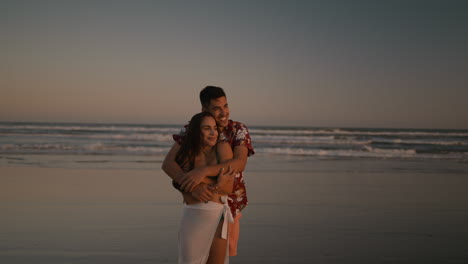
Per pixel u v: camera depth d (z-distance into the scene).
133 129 44.12
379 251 4.62
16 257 4.20
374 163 15.77
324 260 4.29
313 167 13.97
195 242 2.68
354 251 4.61
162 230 5.38
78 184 9.22
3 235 5.01
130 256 4.30
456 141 33.09
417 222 6.08
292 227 5.68
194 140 2.69
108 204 7.05
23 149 18.59
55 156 15.98
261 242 4.92
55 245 4.64
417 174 12.35
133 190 8.51
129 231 5.31
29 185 8.96
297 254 4.48
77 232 5.22
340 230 5.55
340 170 13.16
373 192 8.85
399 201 7.80
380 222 6.05
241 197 3.17
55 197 7.63
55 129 39.53
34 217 6.00
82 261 4.11
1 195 7.73
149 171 11.81
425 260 4.33
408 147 27.20
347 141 30.70
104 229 5.39
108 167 12.70
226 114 2.85
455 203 7.67
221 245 2.77
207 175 2.62
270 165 14.47
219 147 2.76
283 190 8.92
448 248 4.76
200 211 2.71
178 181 2.71
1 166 12.56
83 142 24.66
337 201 7.71
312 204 7.36
